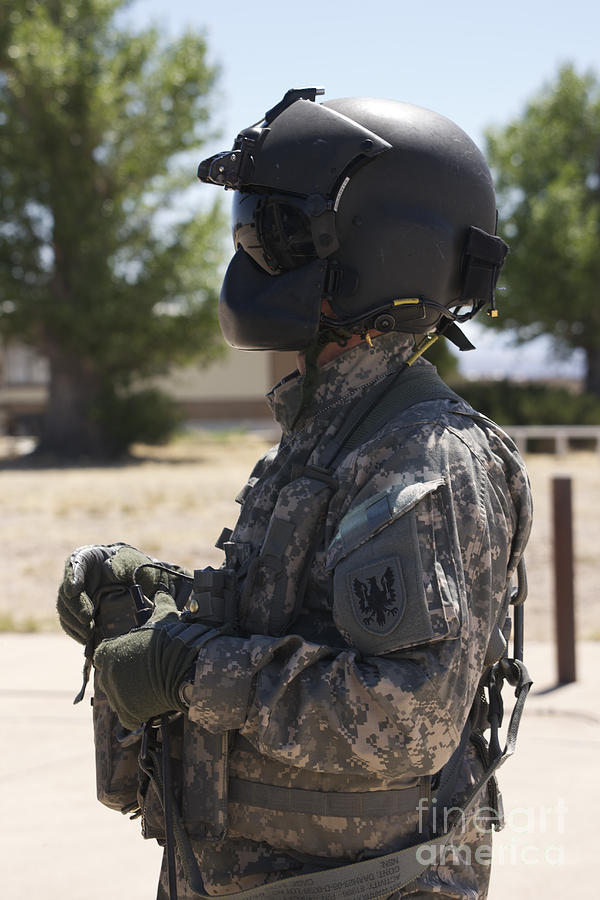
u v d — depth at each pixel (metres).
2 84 23.69
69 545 11.28
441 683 1.37
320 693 1.39
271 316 1.58
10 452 26.91
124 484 18.44
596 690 5.48
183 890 1.62
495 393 27.78
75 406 25.47
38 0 24.00
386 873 1.47
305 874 1.48
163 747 1.54
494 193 1.73
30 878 3.36
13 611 8.13
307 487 1.52
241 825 1.56
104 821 3.86
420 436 1.46
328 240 1.55
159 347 24.97
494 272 1.68
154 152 23.73
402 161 1.58
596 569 9.45
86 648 1.78
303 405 1.59
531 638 6.84
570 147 32.97
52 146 23.33
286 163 1.56
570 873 3.32
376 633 1.38
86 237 23.36
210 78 24.23
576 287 29.64
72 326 23.50
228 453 27.16
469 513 1.43
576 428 24.84
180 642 1.46
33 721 5.09
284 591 1.52
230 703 1.42
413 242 1.57
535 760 4.40
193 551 10.88
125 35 24.50
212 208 24.36
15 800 4.07
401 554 1.39
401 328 1.61
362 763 1.41
